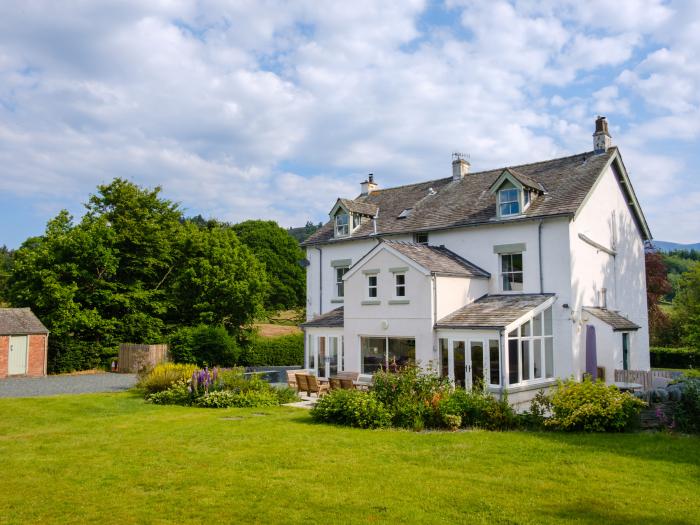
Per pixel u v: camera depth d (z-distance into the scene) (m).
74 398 22.61
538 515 8.20
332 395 16.80
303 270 74.31
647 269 44.31
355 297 26.20
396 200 34.97
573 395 14.55
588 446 12.23
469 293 25.50
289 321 72.75
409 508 8.54
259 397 20.47
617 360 24.11
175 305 42.19
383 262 25.16
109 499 9.20
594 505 8.59
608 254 27.16
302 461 11.42
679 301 43.94
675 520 7.97
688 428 13.62
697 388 14.00
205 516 8.34
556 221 24.56
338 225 33.97
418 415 15.08
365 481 9.95
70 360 36.66
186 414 18.17
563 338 23.97
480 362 22.73
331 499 9.00
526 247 25.47
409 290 24.14
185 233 43.53
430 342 23.27
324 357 28.23
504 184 26.17
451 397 15.64
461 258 27.61
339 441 13.26
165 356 35.91
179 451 12.54
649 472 10.23
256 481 10.06
